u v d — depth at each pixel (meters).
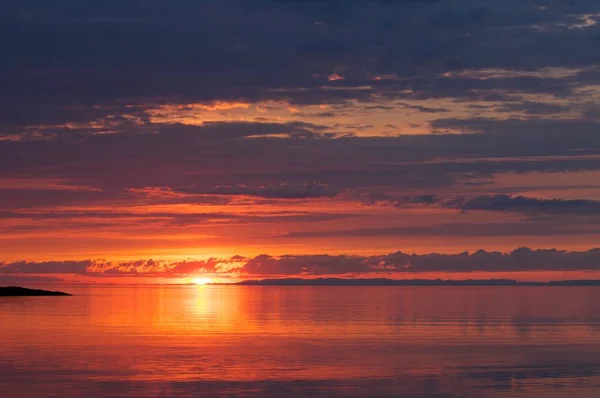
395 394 29.94
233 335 52.19
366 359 39.22
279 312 84.81
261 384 31.86
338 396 29.45
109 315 75.44
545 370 35.78
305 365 37.03
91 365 36.69
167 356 40.06
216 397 29.17
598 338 50.62
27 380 32.50
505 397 29.41
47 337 50.06
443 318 72.38
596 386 31.70
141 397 29.11
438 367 36.56
